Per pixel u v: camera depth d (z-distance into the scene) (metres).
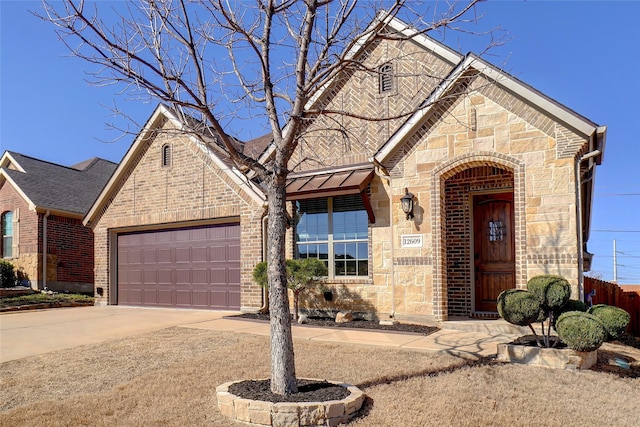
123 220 16.41
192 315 13.43
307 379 6.90
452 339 9.46
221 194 14.31
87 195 22.97
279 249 6.36
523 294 7.91
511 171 11.30
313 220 13.26
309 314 12.76
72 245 21.14
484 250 12.19
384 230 12.03
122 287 16.75
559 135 9.96
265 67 6.76
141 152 16.11
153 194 15.75
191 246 15.20
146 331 10.84
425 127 11.39
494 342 9.16
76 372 7.80
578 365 7.42
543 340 8.54
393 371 7.41
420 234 11.32
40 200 20.00
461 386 6.71
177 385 6.98
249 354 8.52
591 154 10.11
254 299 13.48
